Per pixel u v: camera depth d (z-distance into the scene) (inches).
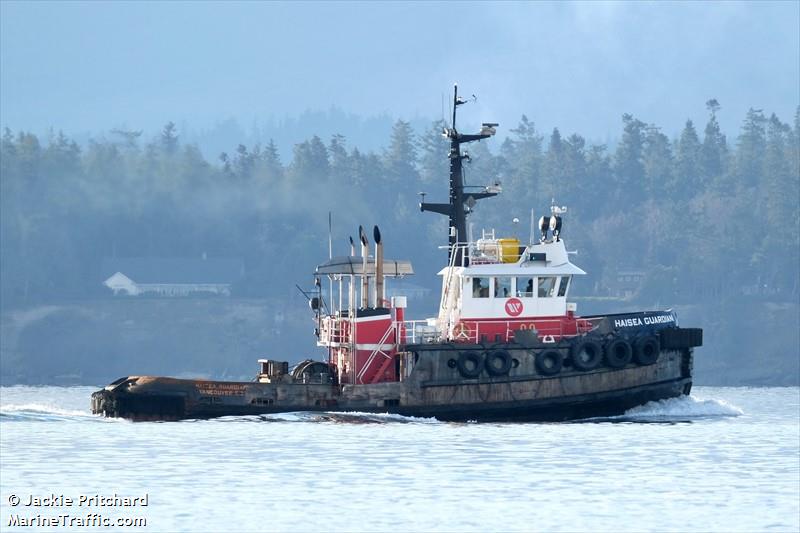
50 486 5969.5
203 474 6284.5
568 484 6141.7
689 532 5236.2
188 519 5344.5
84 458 6717.5
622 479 6289.4
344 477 6230.3
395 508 5580.7
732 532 5241.1
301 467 6481.3
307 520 5344.5
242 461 6638.8
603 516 5487.2
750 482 6235.2
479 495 5861.2
